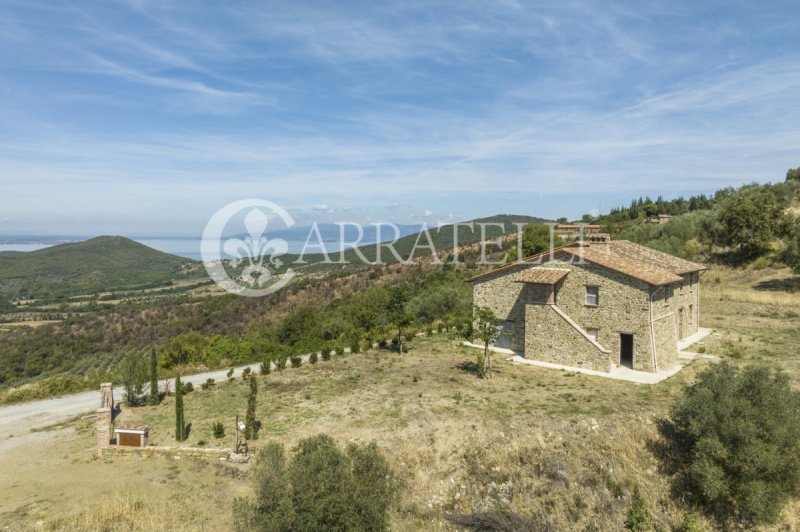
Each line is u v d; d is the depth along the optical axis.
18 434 21.84
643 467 17.78
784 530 15.70
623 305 26.58
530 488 16.78
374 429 19.94
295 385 27.25
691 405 17.12
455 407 21.81
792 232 53.38
